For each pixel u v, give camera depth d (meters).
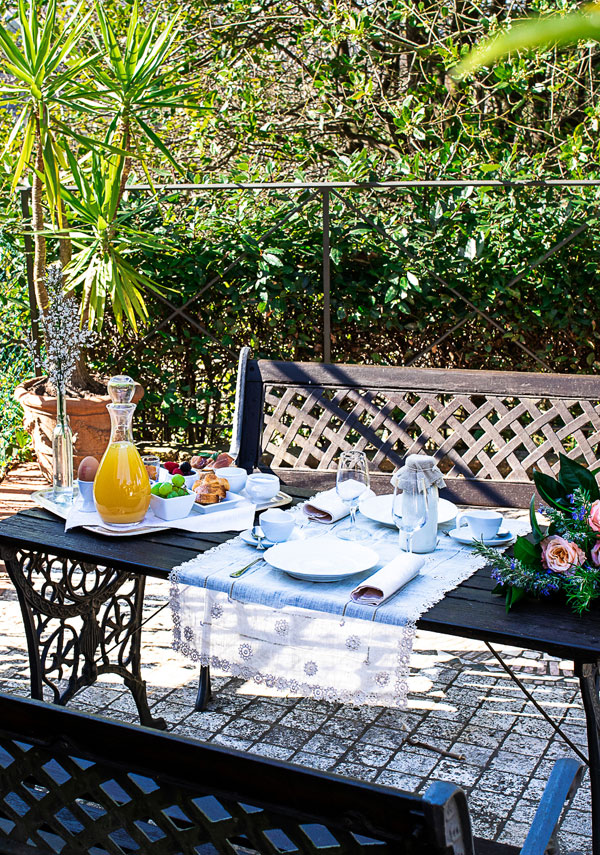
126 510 2.17
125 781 1.05
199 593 2.56
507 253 5.08
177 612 2.10
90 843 1.11
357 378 3.19
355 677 2.28
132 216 5.16
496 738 2.62
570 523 1.83
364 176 5.20
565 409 2.98
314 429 3.21
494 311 5.24
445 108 6.39
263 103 6.61
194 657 2.15
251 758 0.95
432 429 3.12
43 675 2.37
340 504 2.35
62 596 2.39
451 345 5.38
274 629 2.43
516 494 2.98
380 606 1.76
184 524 2.22
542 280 5.10
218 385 5.59
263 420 3.25
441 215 4.97
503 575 1.77
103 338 5.54
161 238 4.81
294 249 5.11
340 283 5.17
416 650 3.21
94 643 2.51
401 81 6.78
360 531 2.21
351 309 5.23
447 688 2.93
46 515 2.34
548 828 1.28
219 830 1.02
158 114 6.31
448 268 5.02
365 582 1.81
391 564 1.89
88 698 2.85
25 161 4.46
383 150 6.82
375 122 6.71
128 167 4.77
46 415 4.71
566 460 1.95
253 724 2.71
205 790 0.99
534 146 6.49
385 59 6.66
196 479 2.46
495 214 5.05
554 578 1.75
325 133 6.87
